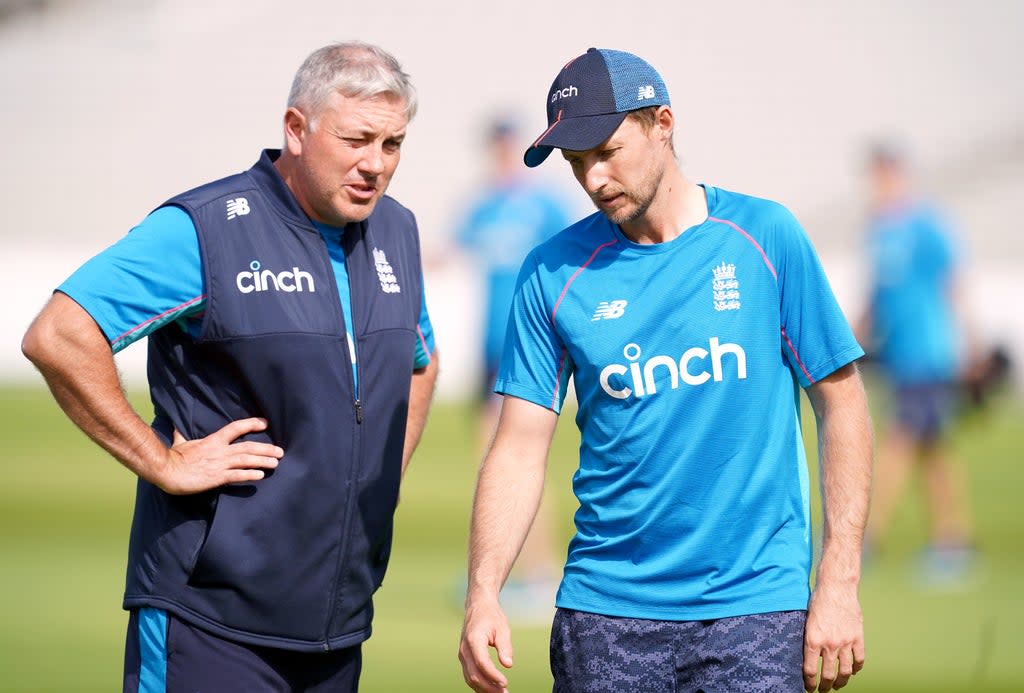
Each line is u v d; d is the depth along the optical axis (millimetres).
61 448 53656
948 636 26766
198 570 13953
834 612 13406
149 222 13992
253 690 14086
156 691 14148
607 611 13945
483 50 148500
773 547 13859
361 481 14359
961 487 47094
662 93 13828
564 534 37406
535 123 131250
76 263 79500
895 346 35125
